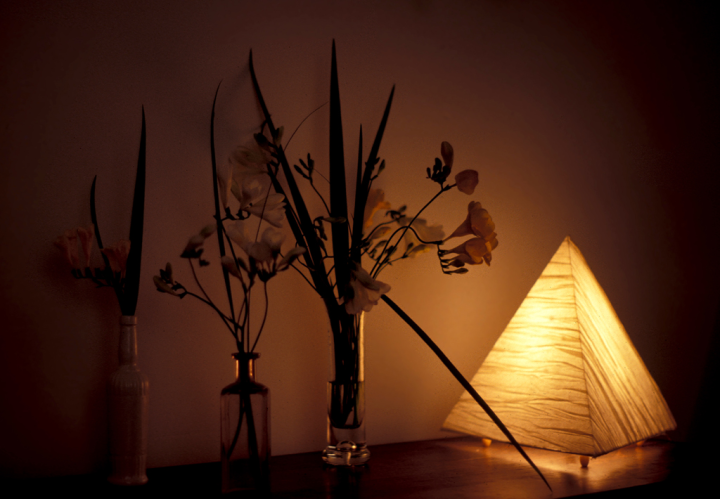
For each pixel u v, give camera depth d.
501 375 1.03
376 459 0.96
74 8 0.90
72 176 0.89
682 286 1.35
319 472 0.90
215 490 0.82
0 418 0.85
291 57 1.02
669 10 1.38
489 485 0.85
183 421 0.93
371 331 1.05
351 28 1.07
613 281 1.27
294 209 1.00
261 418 0.81
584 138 1.26
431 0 1.13
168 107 0.94
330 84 1.02
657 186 1.34
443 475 0.89
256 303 0.98
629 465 0.95
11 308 0.86
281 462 0.94
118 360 0.84
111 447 0.82
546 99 1.22
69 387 0.88
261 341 0.98
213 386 0.95
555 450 0.93
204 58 0.96
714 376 1.38
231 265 0.79
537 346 1.02
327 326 0.98
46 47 0.88
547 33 1.23
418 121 1.11
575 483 0.86
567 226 1.23
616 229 1.28
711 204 1.40
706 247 1.39
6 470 0.85
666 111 1.36
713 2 1.42
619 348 1.04
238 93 0.98
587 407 0.93
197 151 0.96
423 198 1.11
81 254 0.88
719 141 1.42
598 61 1.28
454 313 1.12
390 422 1.06
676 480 0.88
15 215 0.87
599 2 1.29
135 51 0.93
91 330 0.89
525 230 1.19
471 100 1.16
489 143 1.17
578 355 0.97
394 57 1.10
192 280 0.94
